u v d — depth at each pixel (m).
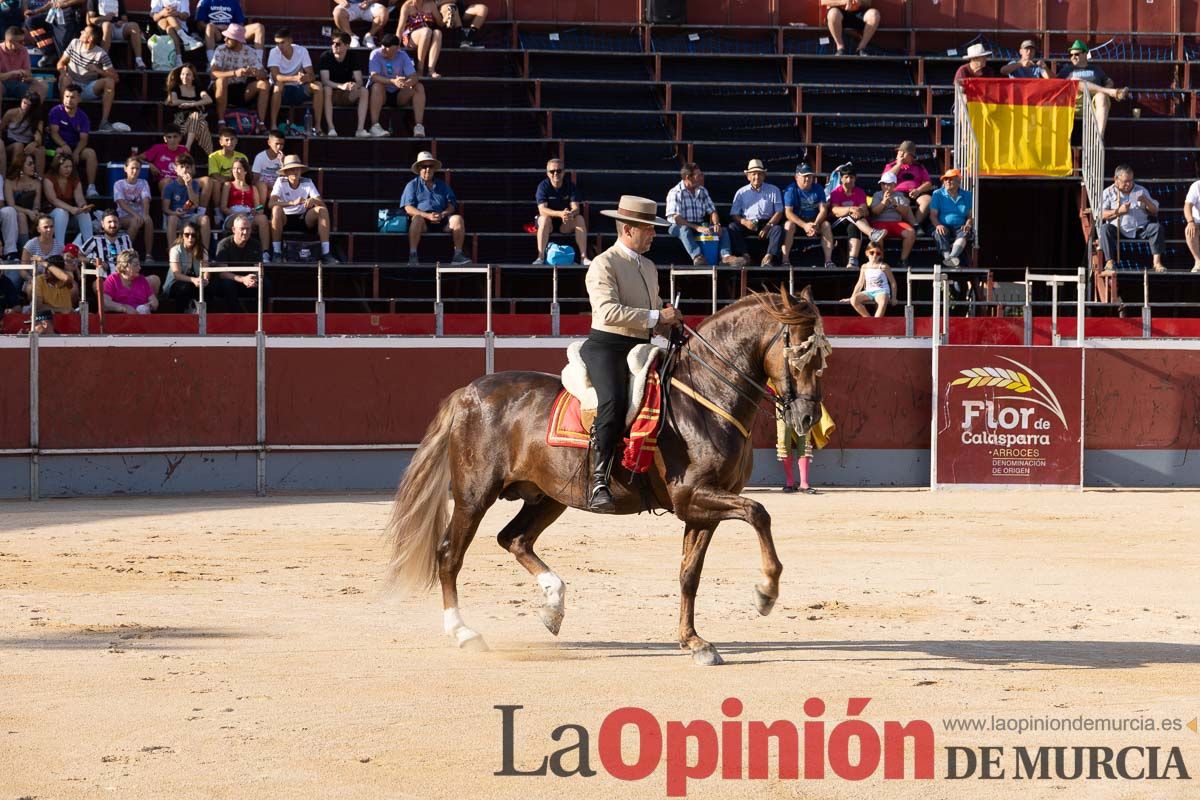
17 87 20.62
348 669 7.25
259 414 16.73
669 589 10.12
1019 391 17.27
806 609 9.32
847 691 6.75
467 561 11.51
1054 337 18.14
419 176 20.70
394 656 7.62
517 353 17.38
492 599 9.70
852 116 23.53
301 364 16.91
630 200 7.65
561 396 7.75
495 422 7.88
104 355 16.39
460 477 7.95
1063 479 17.30
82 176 19.95
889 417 17.77
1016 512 15.06
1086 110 22.05
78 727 6.07
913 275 18.66
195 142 20.86
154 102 21.34
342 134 22.34
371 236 21.44
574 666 7.35
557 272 20.30
